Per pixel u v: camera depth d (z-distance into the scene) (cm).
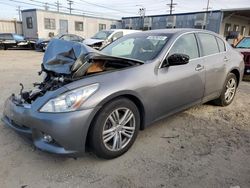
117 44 402
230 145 320
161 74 312
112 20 3309
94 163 272
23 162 269
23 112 260
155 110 313
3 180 239
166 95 321
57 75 297
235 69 464
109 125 271
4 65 988
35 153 287
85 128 246
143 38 379
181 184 240
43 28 2584
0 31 2655
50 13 2612
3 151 289
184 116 418
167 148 308
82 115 241
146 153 295
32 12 2542
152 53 330
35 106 252
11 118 282
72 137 241
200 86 378
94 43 1298
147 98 296
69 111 238
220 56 423
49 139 247
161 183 241
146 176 251
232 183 243
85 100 243
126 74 280
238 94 579
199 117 416
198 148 310
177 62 315
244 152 303
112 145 276
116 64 314
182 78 339
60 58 302
